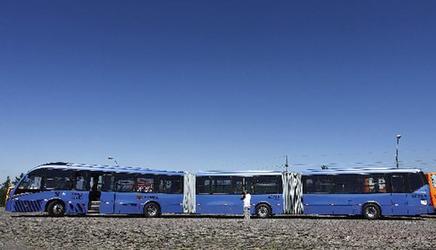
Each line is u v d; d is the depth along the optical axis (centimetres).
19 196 2912
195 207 3253
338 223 2697
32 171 2975
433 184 3303
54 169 3006
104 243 1574
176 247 1473
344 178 3145
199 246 1505
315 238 1788
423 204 2981
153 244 1552
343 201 3106
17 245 1516
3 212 3772
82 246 1491
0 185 6081
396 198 3030
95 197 3088
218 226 2394
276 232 2039
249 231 2083
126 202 3130
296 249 1445
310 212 3161
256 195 3228
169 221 2803
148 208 3173
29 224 2362
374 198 3061
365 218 3183
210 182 3288
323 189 3166
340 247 1502
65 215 3186
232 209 3219
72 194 3000
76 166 3067
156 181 3231
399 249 1461
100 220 2786
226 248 1457
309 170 3238
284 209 3194
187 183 3300
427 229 2278
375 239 1764
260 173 3269
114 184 3134
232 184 3262
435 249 1477
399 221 2928
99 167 3136
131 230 2088
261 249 1440
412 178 3036
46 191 2959
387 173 3081
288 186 3234
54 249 1419
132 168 3209
